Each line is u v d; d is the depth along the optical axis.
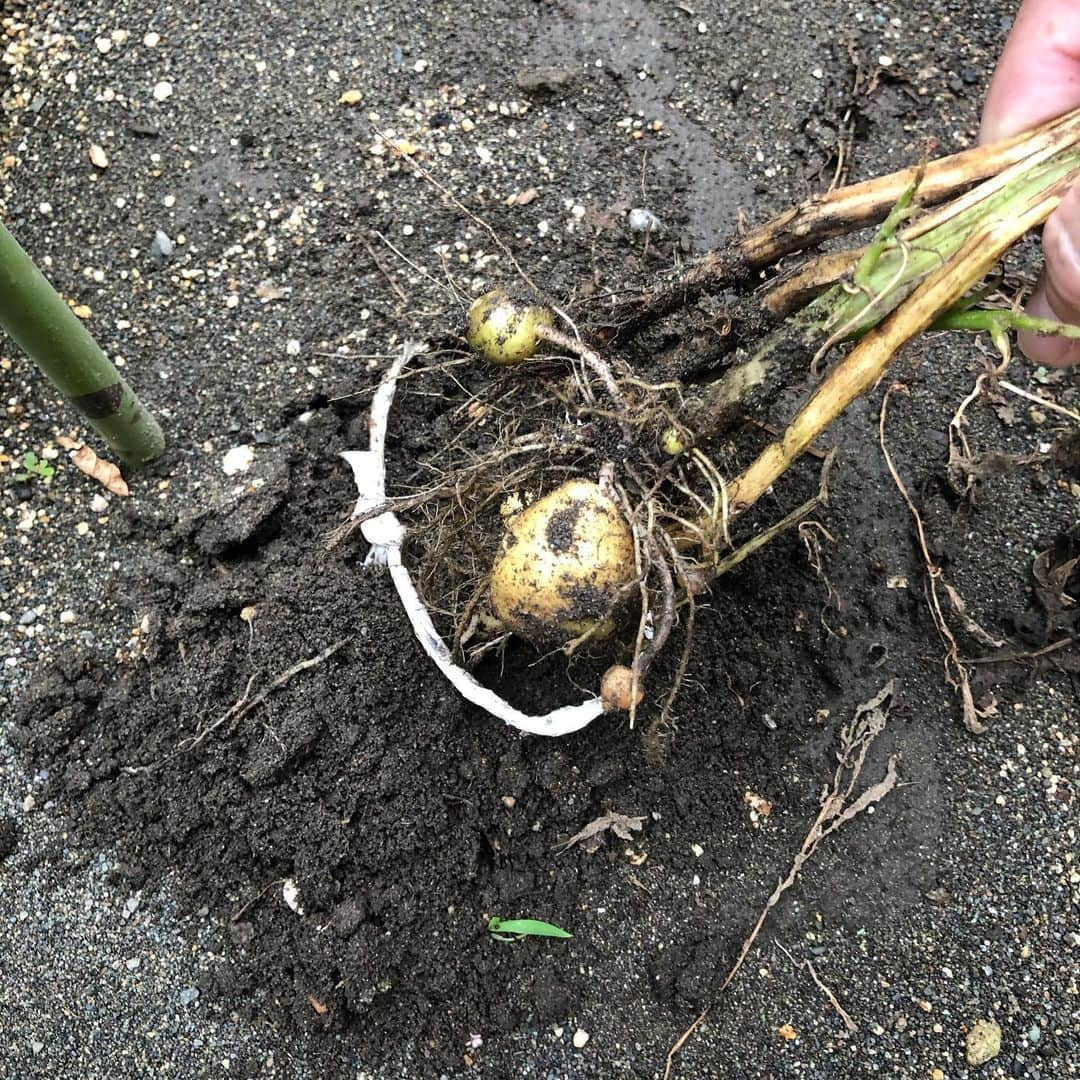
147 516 0.38
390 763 0.34
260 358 0.39
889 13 0.43
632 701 0.27
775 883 0.34
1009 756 0.36
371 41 0.42
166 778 0.35
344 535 0.31
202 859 0.34
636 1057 0.33
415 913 0.33
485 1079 0.33
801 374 0.28
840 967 0.34
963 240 0.25
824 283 0.27
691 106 0.42
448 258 0.40
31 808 0.35
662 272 0.35
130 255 0.40
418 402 0.38
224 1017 0.33
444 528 0.32
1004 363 0.25
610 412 0.29
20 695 0.36
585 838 0.34
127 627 0.37
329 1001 0.33
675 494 0.31
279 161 0.41
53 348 0.31
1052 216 0.25
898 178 0.28
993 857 0.35
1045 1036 0.33
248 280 0.40
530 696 0.35
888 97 0.43
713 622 0.36
